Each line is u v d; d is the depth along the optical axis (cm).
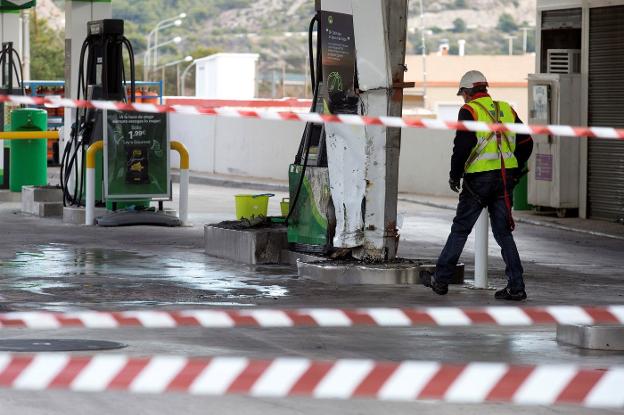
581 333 1570
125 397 1206
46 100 1544
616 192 3650
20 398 1191
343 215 2252
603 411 1189
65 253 2622
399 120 1471
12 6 4334
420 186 4659
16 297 1966
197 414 1148
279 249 2480
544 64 3978
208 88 11938
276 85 17300
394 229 2255
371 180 2228
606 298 2103
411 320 1046
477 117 1966
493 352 1530
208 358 1409
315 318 1045
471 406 1198
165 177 3203
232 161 5538
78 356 1384
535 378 926
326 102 2214
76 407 1163
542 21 3972
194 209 3875
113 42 3139
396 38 2188
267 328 1667
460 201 2023
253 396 1222
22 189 3616
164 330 1622
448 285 2119
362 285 2169
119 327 1642
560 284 2320
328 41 2209
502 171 1989
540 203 3834
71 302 1917
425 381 885
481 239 2148
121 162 3159
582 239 3306
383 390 861
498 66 15362
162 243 2845
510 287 2031
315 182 2381
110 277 2239
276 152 5266
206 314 1040
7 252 2627
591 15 3741
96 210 3266
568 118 3766
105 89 3153
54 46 18612
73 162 3281
